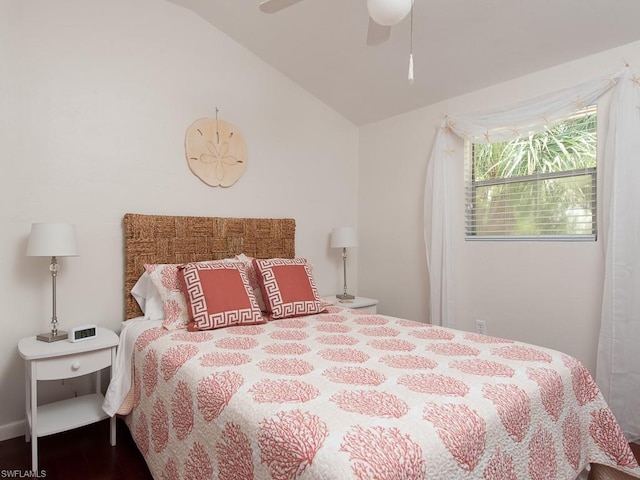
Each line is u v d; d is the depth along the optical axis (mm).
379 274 3691
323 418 1079
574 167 2527
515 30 2326
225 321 2186
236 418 1188
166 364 1677
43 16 2223
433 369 1486
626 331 2205
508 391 1296
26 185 2184
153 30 2635
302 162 3463
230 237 2934
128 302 2457
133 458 1985
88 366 1987
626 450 1527
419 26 2428
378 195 3695
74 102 2332
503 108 2738
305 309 2518
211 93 2906
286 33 2812
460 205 3059
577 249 2463
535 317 2654
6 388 2152
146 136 2607
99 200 2428
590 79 2371
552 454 1347
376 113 3580
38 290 2232
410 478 913
